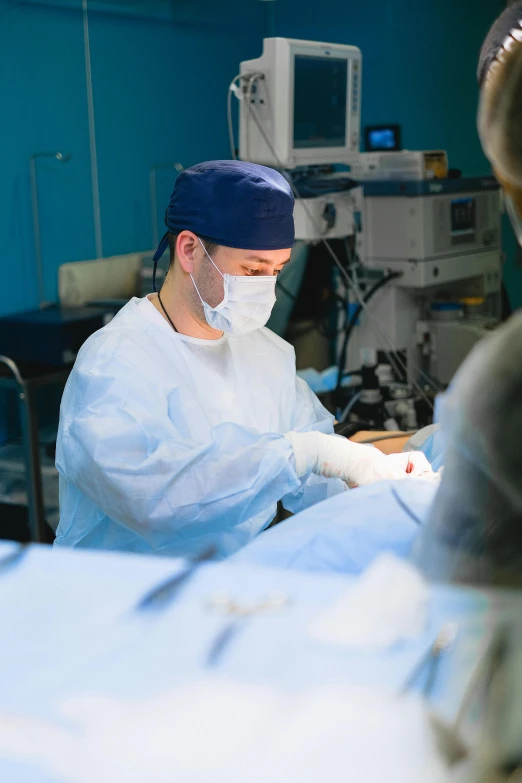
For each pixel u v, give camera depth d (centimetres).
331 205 236
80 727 56
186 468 124
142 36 376
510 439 67
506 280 348
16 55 337
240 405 151
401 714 56
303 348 291
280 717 55
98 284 349
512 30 92
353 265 252
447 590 65
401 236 247
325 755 53
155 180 394
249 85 228
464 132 367
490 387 68
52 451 313
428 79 373
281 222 139
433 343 256
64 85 354
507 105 67
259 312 143
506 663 59
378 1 376
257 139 233
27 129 345
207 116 404
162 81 386
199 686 58
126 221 386
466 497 71
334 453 133
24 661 61
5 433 334
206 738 54
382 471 131
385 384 245
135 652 61
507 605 63
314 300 290
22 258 350
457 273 259
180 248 141
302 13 388
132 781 53
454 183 252
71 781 53
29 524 279
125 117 377
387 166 251
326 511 102
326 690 57
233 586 68
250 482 126
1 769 54
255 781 52
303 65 229
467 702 57
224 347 152
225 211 135
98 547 138
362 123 392
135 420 127
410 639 61
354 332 263
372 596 64
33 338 281
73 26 353
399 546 93
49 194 355
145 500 122
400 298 253
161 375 139
